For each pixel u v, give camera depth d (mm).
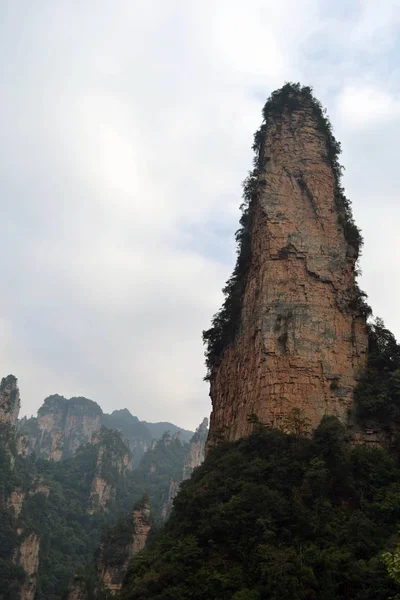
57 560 130875
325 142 63062
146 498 102688
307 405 48500
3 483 129125
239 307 61906
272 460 43969
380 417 48312
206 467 51969
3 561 108375
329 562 33688
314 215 57906
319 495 40844
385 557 24797
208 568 36875
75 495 172625
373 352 53312
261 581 33719
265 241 56844
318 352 50844
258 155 65562
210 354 68375
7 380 177875
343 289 54844
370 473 42719
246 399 53656
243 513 38969
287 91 65875
